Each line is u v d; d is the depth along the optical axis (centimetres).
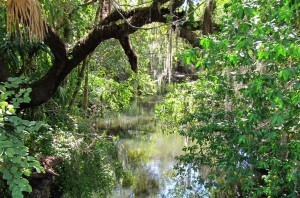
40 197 487
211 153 564
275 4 317
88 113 915
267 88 350
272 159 421
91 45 533
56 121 627
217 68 467
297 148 386
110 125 1190
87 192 547
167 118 822
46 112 632
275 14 301
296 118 390
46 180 498
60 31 601
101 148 611
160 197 712
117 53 964
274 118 327
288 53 287
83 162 558
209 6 483
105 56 993
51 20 430
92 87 946
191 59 366
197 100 671
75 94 732
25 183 275
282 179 441
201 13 581
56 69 526
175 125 813
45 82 524
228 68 458
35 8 314
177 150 995
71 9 540
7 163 277
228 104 514
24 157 287
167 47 596
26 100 310
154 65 960
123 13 520
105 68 1035
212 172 648
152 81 1072
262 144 451
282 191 470
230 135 479
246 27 318
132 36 876
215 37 372
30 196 478
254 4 321
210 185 565
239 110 405
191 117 616
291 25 326
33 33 339
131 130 1170
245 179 519
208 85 611
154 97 1662
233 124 488
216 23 526
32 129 299
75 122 658
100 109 959
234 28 343
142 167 874
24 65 567
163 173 838
